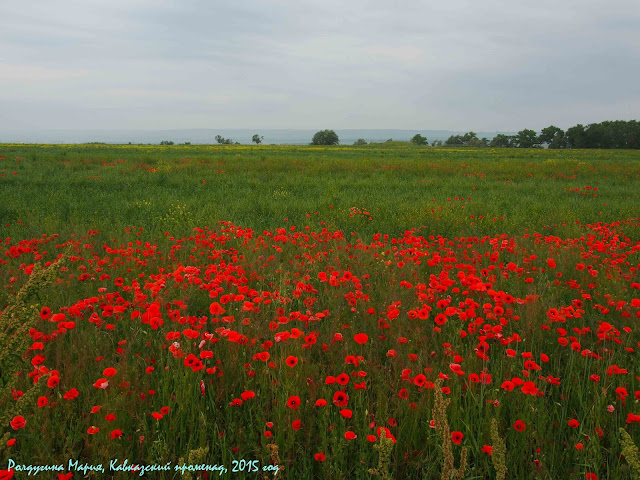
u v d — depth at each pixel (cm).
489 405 238
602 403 244
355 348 308
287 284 419
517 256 598
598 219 980
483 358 279
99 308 366
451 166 2298
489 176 1909
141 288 420
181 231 771
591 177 1966
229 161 2333
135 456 228
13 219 852
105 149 4553
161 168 1783
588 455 209
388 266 507
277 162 2219
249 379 267
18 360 204
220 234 701
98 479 203
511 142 12888
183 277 396
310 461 220
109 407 222
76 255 536
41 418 223
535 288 425
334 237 675
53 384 226
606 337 314
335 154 4353
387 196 1252
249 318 319
